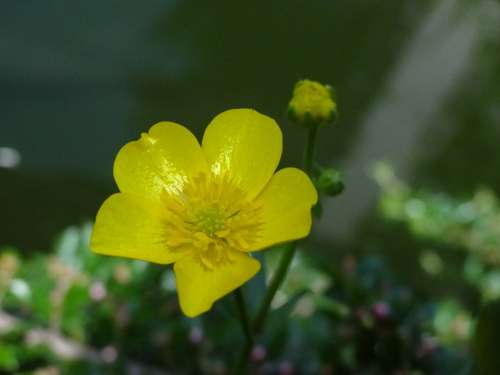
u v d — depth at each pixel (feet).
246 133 0.31
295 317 0.45
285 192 0.30
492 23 1.07
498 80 0.98
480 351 0.32
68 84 0.84
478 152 0.87
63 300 0.44
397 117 0.90
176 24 0.97
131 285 0.45
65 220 0.67
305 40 0.99
